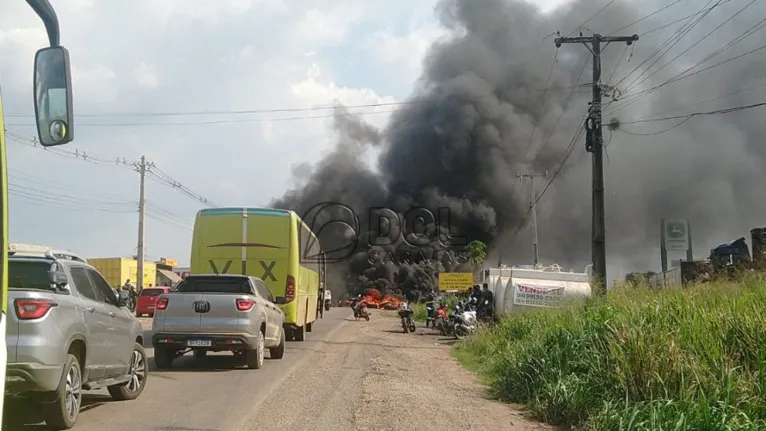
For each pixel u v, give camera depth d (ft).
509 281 74.69
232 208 64.18
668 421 23.30
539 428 29.58
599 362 32.04
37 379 24.47
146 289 119.14
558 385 31.50
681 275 70.03
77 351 27.96
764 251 49.49
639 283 52.49
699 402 23.90
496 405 35.09
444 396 37.01
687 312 32.42
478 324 69.62
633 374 28.48
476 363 54.54
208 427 27.81
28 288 26.32
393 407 32.73
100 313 29.58
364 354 59.72
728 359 26.73
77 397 27.17
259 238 63.77
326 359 54.65
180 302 45.34
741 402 24.13
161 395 35.76
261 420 29.25
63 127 15.46
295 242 64.39
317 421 29.25
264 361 52.54
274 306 52.60
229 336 45.21
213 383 40.24
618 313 36.50
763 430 22.50
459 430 28.30
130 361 33.30
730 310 30.78
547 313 56.44
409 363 53.26
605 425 25.95
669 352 28.17
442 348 68.90
